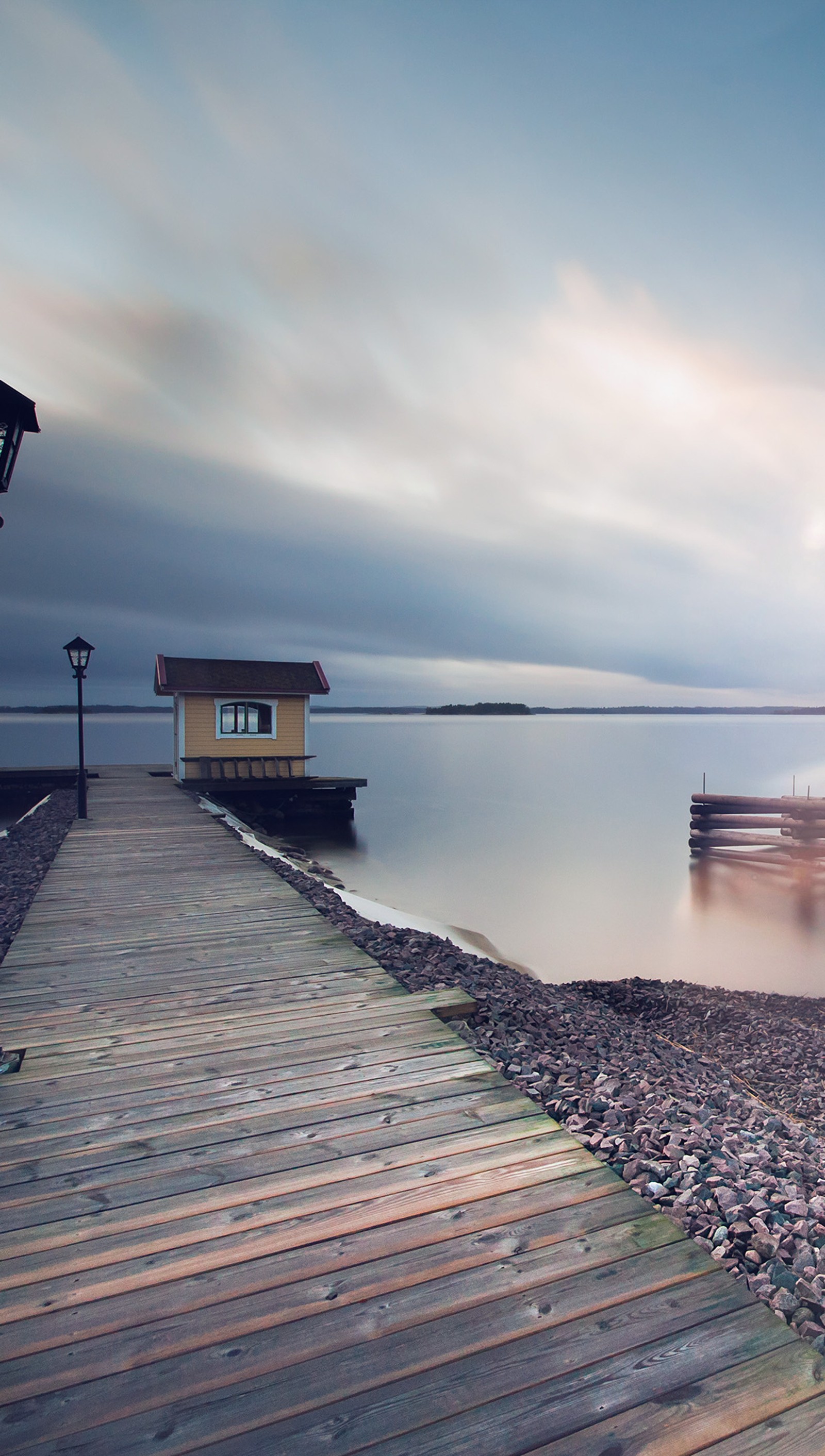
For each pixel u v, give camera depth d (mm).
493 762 64625
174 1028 4332
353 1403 1872
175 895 7793
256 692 21047
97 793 18766
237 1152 3018
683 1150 3154
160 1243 2463
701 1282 2305
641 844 23453
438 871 17750
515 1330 2098
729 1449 1748
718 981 10266
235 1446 1763
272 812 23203
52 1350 2029
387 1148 3051
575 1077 4027
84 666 13773
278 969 5465
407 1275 2312
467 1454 1735
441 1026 4438
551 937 12250
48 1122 3260
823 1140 4637
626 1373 1957
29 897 7680
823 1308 2186
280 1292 2244
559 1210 2650
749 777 49438
